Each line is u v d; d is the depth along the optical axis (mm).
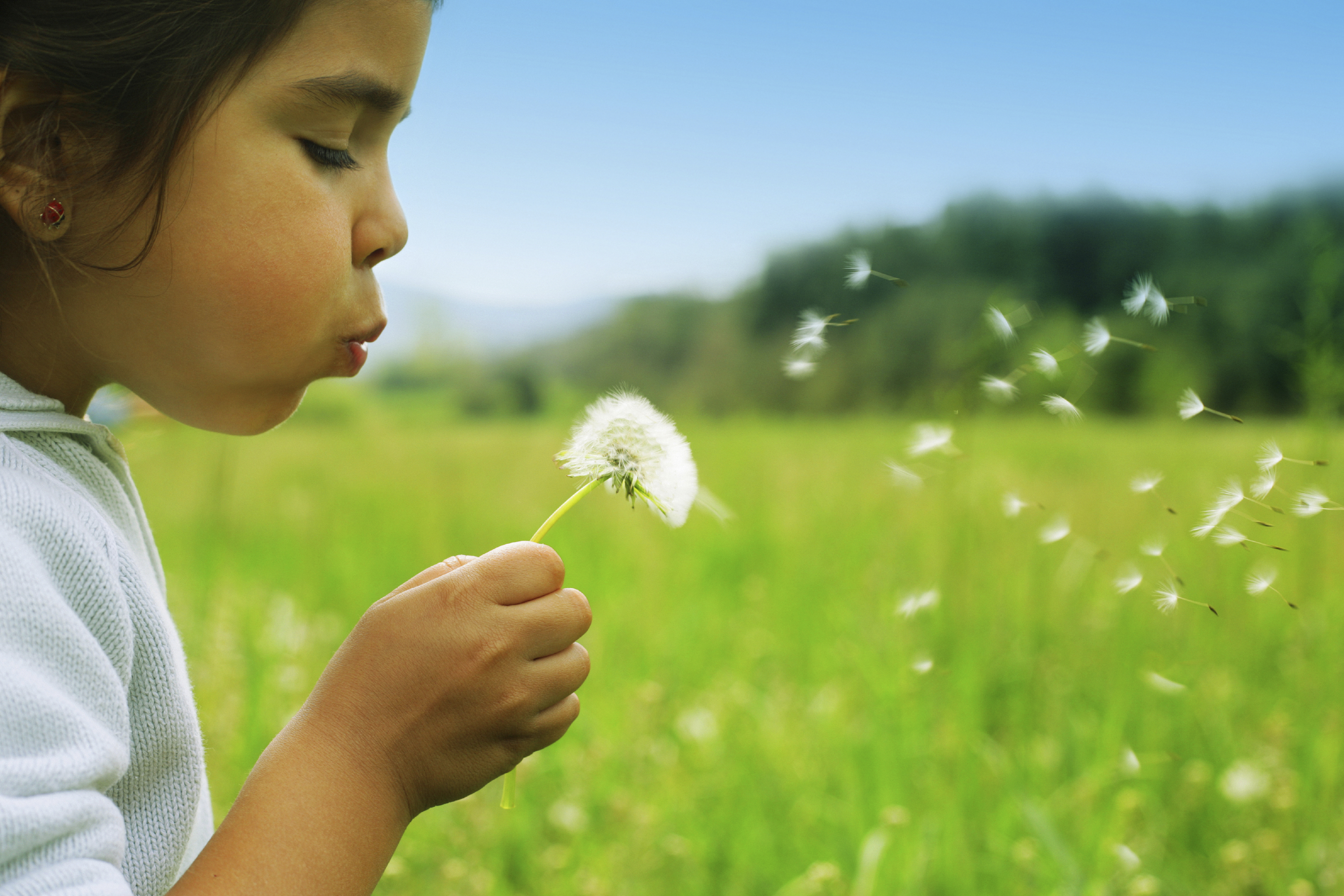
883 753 1107
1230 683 1304
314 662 1407
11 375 479
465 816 1027
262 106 459
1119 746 1141
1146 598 1522
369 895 459
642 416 505
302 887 444
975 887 965
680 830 1037
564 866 962
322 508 2705
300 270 469
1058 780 1162
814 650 1517
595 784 1115
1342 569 1466
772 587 1832
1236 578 1480
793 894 911
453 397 12500
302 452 4359
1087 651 1455
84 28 446
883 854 959
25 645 424
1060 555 1796
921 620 1488
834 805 1081
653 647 1523
